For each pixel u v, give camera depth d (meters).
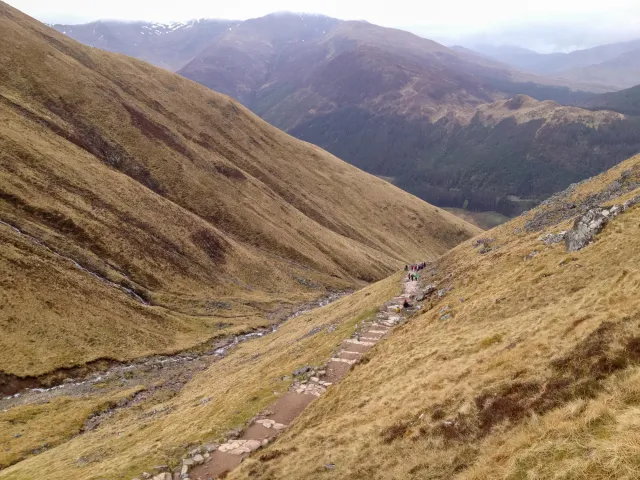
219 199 148.25
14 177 92.06
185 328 87.94
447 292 45.78
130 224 105.56
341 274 152.00
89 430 49.91
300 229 165.50
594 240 33.69
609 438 11.29
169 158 147.88
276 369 45.53
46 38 164.50
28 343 64.38
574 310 23.22
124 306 83.56
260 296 116.19
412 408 21.22
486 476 13.12
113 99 151.88
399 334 39.91
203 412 38.41
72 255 86.69
